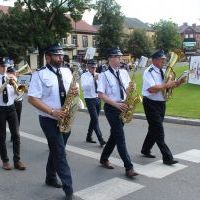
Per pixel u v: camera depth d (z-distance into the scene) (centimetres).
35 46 4788
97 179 643
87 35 7388
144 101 704
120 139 639
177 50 697
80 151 839
